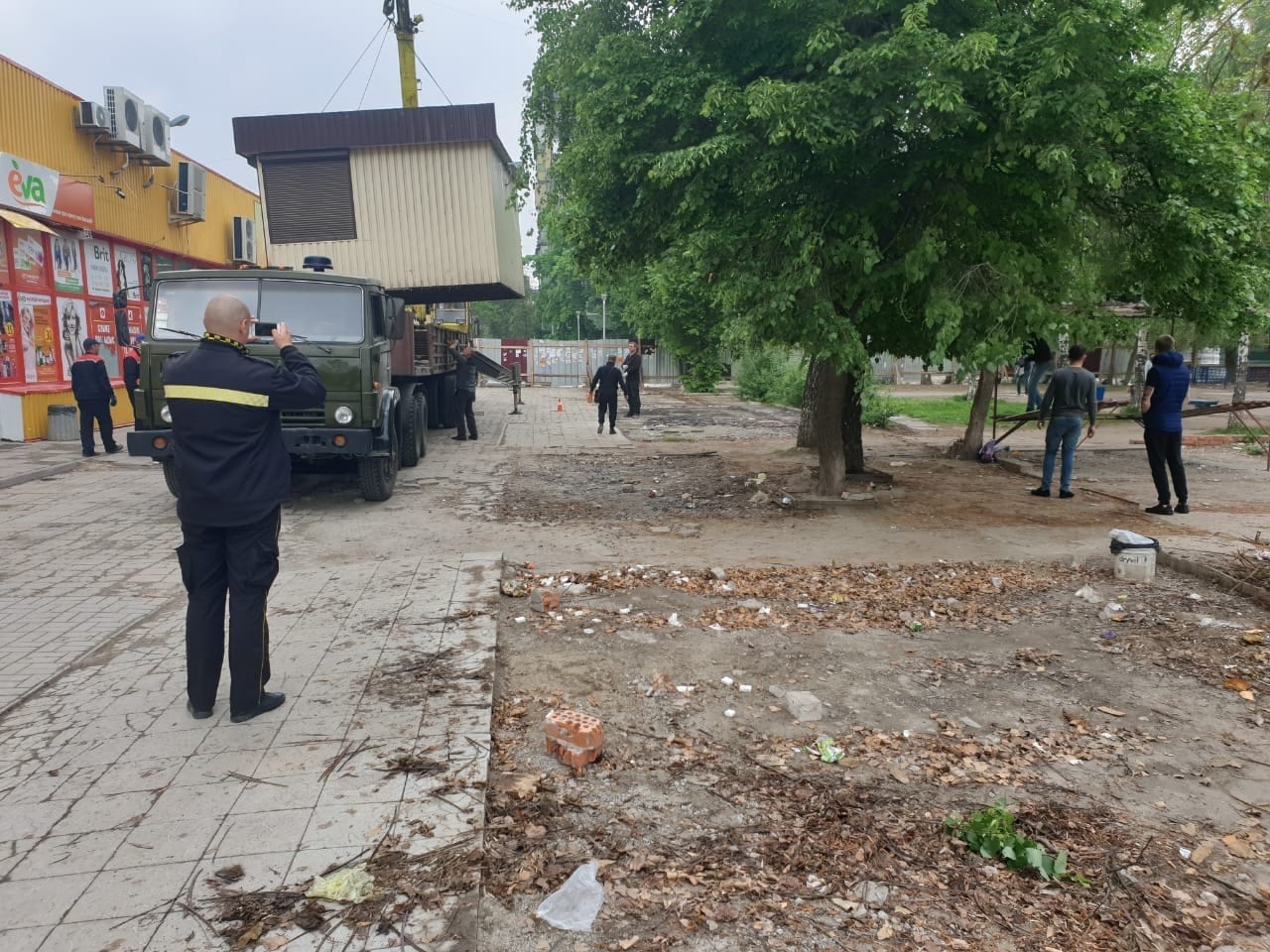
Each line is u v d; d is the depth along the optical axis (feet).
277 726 12.95
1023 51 23.81
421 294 51.83
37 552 25.13
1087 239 30.68
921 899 9.55
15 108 44.93
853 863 10.19
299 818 10.40
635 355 72.49
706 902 9.41
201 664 13.03
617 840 10.59
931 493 36.19
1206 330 32.55
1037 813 11.28
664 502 34.37
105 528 28.40
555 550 26.09
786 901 9.47
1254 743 13.41
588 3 30.63
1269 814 11.39
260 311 30.55
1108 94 25.62
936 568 23.76
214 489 12.32
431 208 48.93
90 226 50.75
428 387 52.95
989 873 10.06
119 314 30.30
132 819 10.40
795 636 18.19
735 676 15.93
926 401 89.30
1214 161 26.86
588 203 31.99
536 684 15.39
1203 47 26.86
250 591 12.95
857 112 24.66
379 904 8.89
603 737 13.39
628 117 27.78
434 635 17.04
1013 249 27.35
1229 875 10.09
